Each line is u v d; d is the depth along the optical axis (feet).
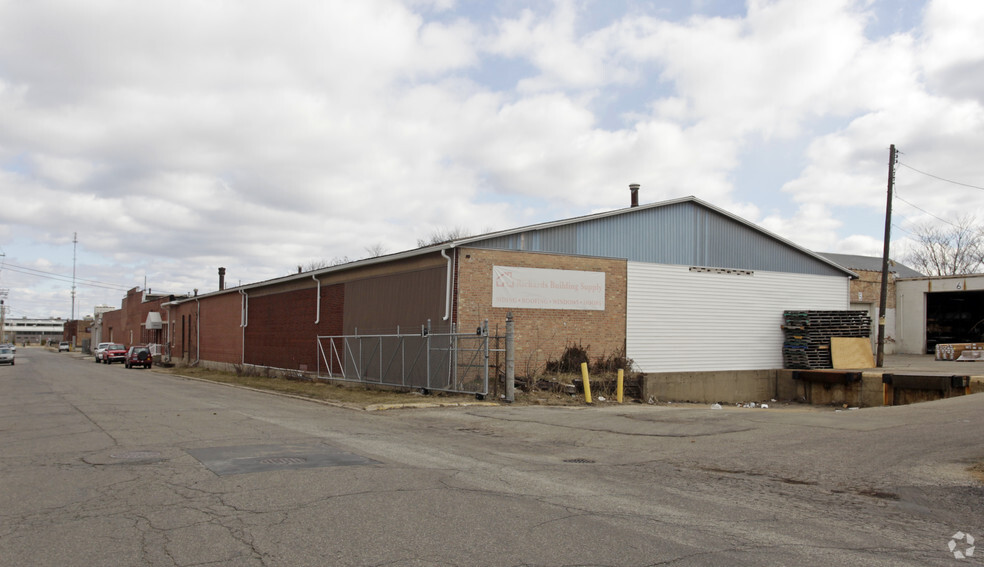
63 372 125.70
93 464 29.43
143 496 23.49
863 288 131.64
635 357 82.12
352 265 86.58
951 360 106.22
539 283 75.05
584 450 36.27
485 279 71.46
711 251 90.22
